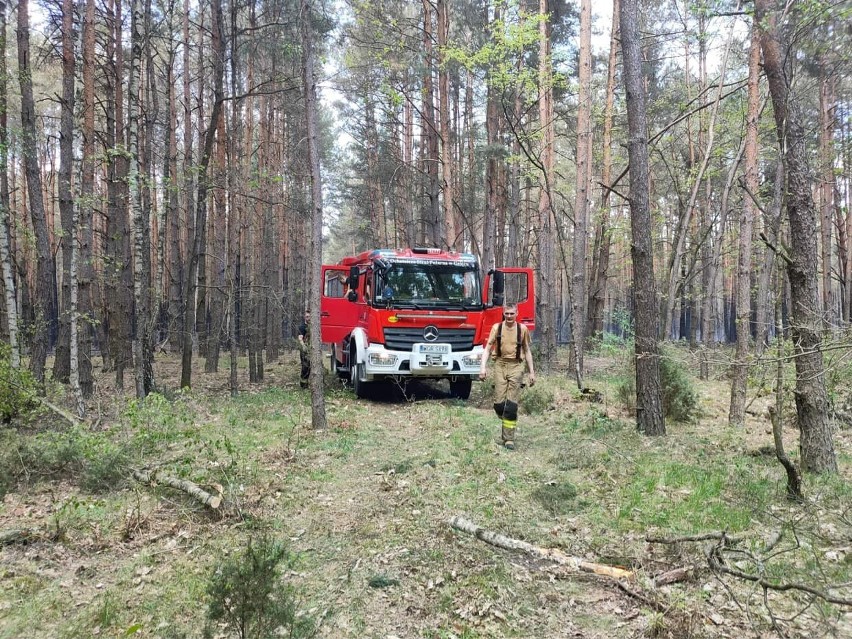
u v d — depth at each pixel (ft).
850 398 28.32
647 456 21.47
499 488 18.53
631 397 31.65
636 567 13.03
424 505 17.21
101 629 11.08
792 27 18.74
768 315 53.31
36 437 21.66
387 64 51.37
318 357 27.50
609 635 10.72
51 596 12.25
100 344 67.72
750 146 28.84
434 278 36.58
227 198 55.52
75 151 28.86
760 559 12.14
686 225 41.50
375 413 33.04
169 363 62.69
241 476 19.48
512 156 48.98
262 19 51.31
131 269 57.77
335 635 10.85
